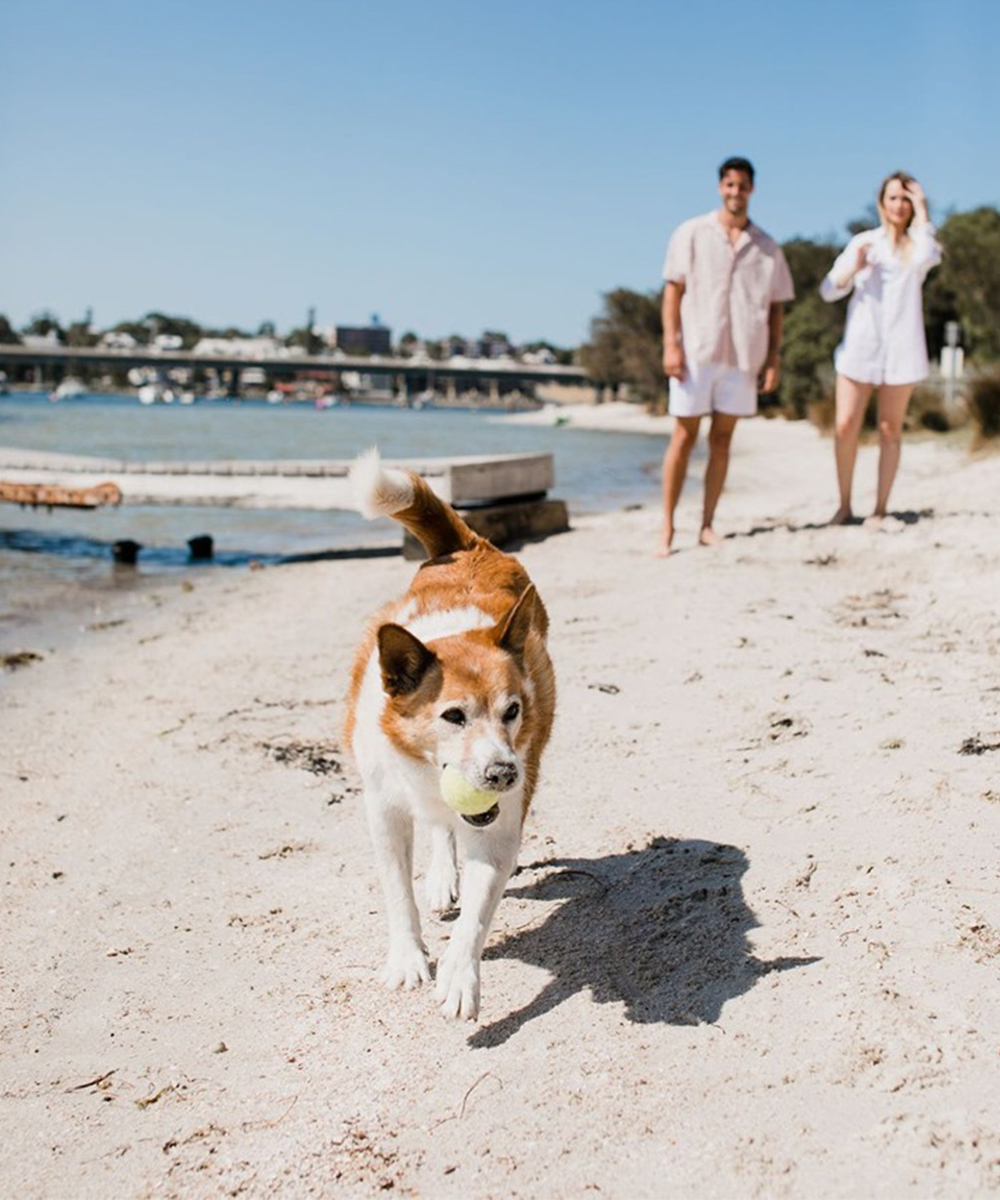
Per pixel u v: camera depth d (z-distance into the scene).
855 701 5.48
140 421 53.94
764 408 50.66
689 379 9.32
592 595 8.28
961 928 3.40
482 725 3.41
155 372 179.88
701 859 4.15
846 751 4.88
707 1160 2.67
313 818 4.98
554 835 4.51
